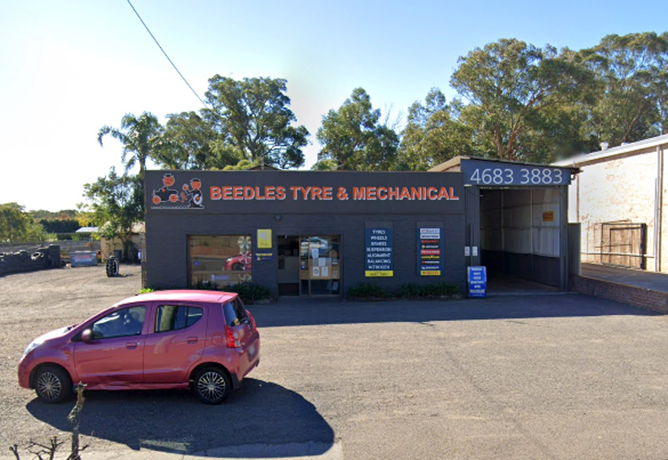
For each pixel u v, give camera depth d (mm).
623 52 44000
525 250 21375
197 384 6887
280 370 8477
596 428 5969
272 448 5520
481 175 17297
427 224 17047
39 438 5801
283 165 52531
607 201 23641
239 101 50219
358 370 8422
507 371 8281
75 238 60000
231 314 7184
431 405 6766
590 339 10570
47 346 6930
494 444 5547
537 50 32062
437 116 36094
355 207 16828
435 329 11695
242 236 16672
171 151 36000
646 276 17844
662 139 19734
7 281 24594
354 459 5234
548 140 32844
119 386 6887
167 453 5414
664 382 7688
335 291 17156
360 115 40625
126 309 7082
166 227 16312
